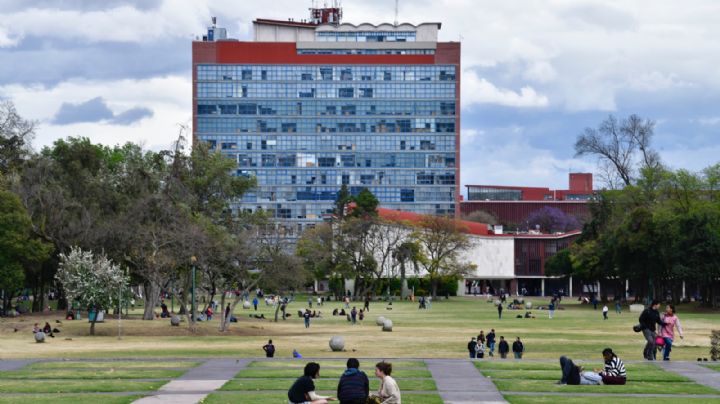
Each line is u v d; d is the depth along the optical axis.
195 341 81.94
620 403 35.03
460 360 49.19
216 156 139.75
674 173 153.75
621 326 108.38
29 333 91.25
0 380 41.44
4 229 109.25
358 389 29.70
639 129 177.75
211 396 36.56
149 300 115.25
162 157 136.88
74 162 132.00
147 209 117.06
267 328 102.88
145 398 36.12
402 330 100.88
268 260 110.94
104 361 49.16
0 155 133.12
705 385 39.72
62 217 119.06
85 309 101.75
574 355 67.62
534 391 38.31
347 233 195.88
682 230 142.12
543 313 146.12
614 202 177.38
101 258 92.44
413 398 36.22
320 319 125.81
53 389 38.53
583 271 183.25
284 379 41.56
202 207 132.75
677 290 164.75
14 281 111.00
